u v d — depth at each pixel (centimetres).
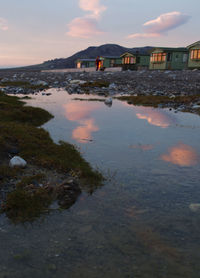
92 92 2884
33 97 2417
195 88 2727
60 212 503
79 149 913
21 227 449
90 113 1619
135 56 6869
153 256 379
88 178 663
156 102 2056
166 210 514
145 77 3869
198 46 5012
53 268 351
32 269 349
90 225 459
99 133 1138
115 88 3144
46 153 815
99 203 543
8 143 833
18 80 4462
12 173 639
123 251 389
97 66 6438
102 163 783
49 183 609
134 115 1559
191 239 420
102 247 397
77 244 404
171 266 359
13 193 536
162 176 688
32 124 1291
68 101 2169
